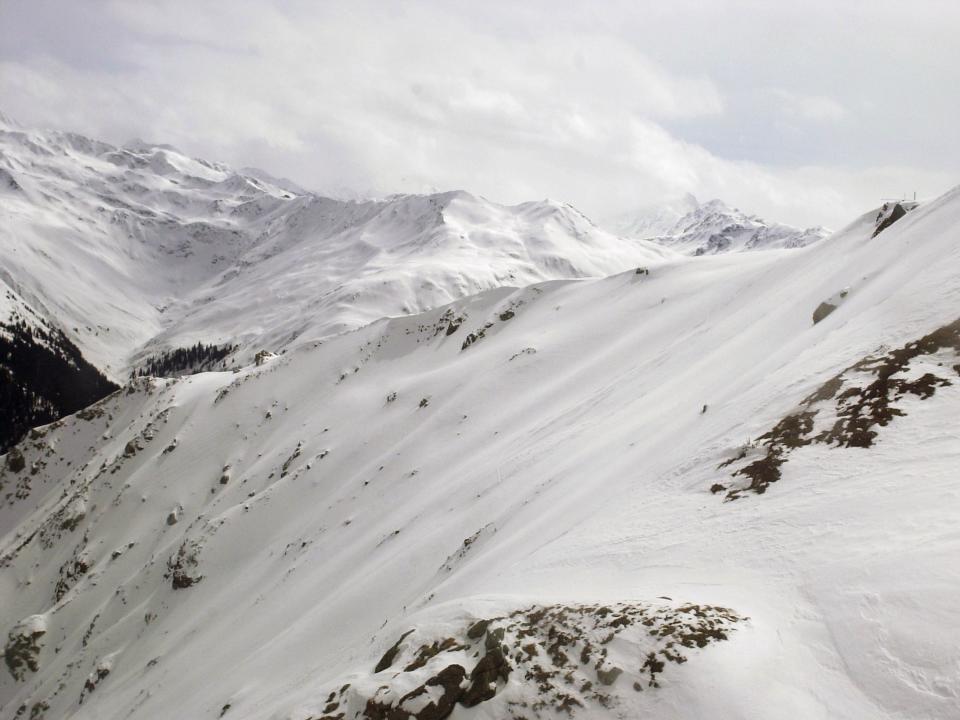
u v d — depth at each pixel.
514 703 13.80
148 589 76.12
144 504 93.31
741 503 18.81
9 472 128.75
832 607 12.55
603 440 37.06
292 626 39.97
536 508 31.55
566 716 12.87
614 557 18.95
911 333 22.72
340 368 104.81
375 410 85.88
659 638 13.40
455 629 17.45
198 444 99.44
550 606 16.56
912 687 10.27
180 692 44.81
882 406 19.31
